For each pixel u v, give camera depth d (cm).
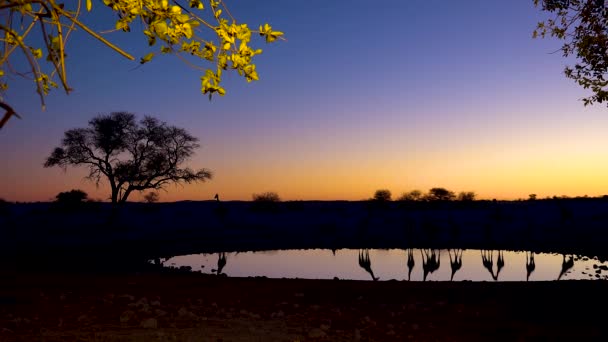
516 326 884
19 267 2034
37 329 742
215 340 711
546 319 930
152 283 1400
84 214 5844
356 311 1014
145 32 283
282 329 816
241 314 947
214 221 6334
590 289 1173
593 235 4822
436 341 782
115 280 1452
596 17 955
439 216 7412
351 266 3172
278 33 310
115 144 4200
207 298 1150
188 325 807
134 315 859
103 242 3866
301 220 7006
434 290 1269
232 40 304
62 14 206
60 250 3300
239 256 3700
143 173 4356
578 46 980
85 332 729
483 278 2733
